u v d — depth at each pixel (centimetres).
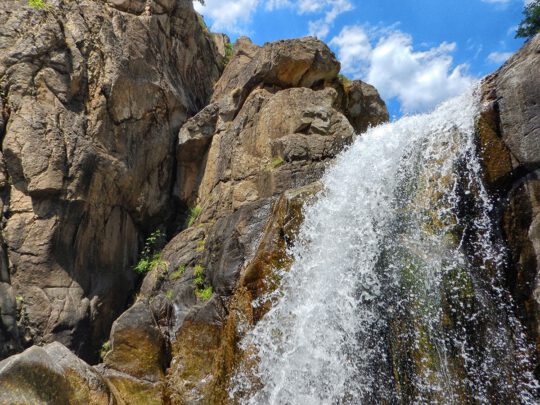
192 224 1186
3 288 977
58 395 695
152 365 855
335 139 1085
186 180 1295
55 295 1019
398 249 720
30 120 1048
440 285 658
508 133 684
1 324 952
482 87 750
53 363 710
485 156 700
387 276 712
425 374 632
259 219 943
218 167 1200
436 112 805
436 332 641
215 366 841
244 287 848
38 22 1120
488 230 668
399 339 668
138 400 816
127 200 1188
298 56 1194
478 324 625
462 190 709
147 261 1187
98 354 1069
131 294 1172
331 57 1245
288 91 1156
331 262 791
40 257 1016
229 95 1277
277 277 820
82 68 1146
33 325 987
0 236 1005
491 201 681
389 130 880
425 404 621
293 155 1041
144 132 1237
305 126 1107
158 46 1360
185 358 871
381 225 764
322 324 752
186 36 1518
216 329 879
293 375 751
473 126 723
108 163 1123
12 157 1036
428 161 767
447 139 755
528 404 582
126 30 1270
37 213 1027
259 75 1216
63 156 1052
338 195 862
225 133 1232
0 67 1075
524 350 600
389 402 652
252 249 912
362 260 754
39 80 1091
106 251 1129
